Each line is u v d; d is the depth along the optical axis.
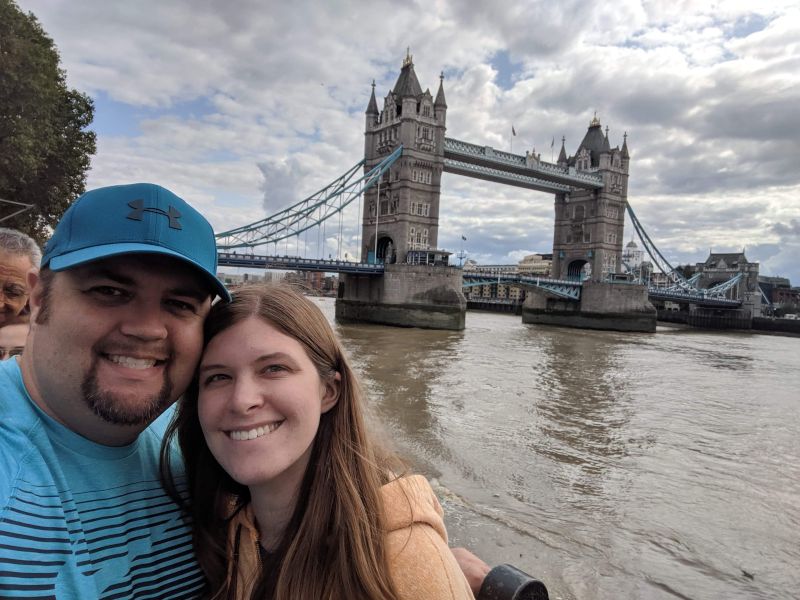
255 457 1.69
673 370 31.72
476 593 2.13
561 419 16.91
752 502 10.50
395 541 1.70
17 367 1.88
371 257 74.56
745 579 7.35
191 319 1.80
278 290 1.94
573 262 96.81
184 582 1.92
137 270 1.63
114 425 1.71
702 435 16.06
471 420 15.79
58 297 1.65
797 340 74.56
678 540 8.48
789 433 16.80
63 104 26.67
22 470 1.59
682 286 96.12
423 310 59.50
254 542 1.94
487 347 39.19
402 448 12.10
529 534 7.52
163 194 1.71
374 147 75.56
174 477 2.07
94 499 1.74
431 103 70.94
